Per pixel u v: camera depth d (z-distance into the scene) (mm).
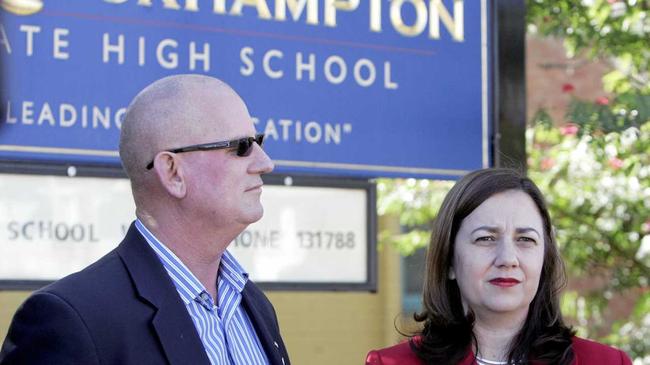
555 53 8328
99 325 2592
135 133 2811
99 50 4129
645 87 6160
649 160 6238
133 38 4184
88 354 2547
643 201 6391
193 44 4281
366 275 4770
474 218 3143
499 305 3098
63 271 4215
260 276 4559
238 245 4516
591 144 5578
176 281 2809
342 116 4539
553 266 3227
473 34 4805
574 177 6484
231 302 2969
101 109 4125
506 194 3148
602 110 5484
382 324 6570
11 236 4129
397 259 6895
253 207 2855
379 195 6645
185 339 2719
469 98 4777
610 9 5953
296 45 4469
